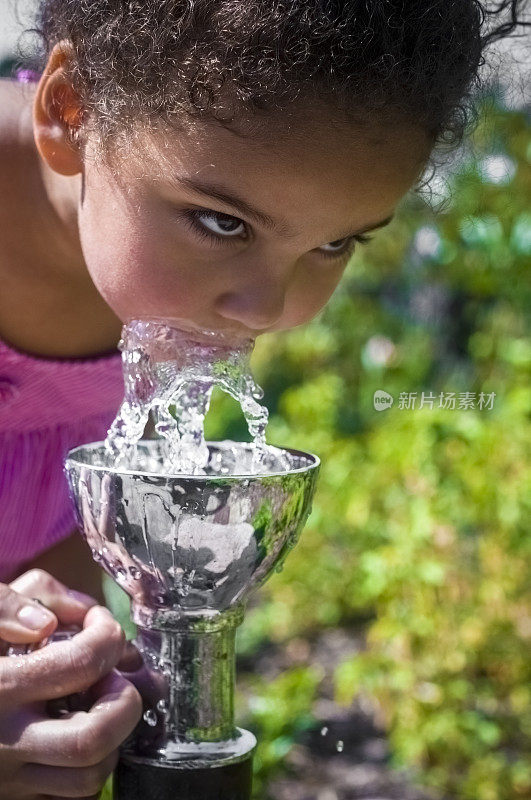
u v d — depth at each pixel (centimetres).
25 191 284
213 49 197
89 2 222
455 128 235
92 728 185
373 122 198
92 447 210
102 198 224
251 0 195
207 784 188
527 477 493
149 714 193
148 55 206
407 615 511
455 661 504
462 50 217
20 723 189
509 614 504
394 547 519
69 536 353
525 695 509
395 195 211
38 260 290
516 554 499
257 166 197
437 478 507
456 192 340
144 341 218
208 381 218
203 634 190
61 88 235
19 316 297
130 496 176
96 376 318
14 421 322
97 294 301
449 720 499
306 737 568
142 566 182
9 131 286
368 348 679
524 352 531
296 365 752
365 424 675
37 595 218
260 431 219
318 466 193
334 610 659
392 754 538
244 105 195
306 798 504
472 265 568
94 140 225
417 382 660
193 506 175
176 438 221
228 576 182
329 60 193
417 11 201
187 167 201
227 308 211
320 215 202
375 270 666
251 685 596
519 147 454
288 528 185
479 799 488
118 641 197
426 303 679
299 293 223
